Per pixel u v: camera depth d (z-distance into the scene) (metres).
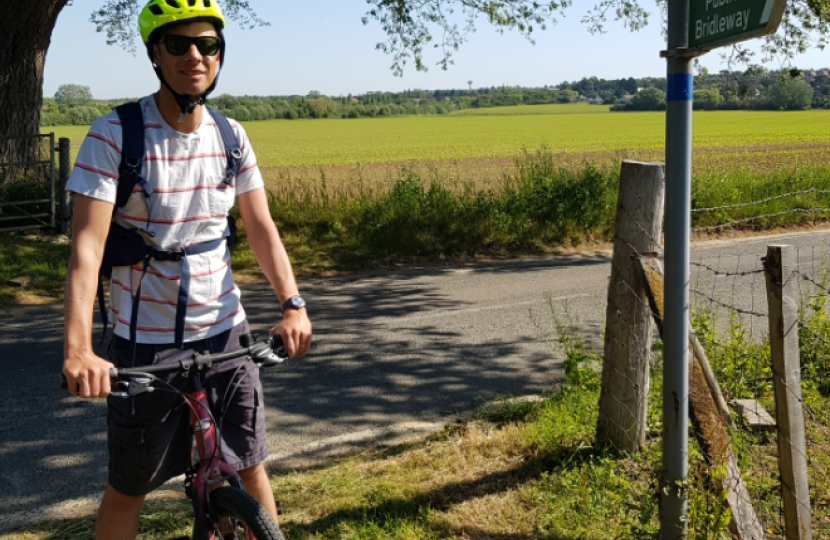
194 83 2.43
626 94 177.25
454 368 6.20
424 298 8.71
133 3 13.34
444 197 12.42
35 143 12.63
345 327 7.48
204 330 2.58
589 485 3.85
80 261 2.36
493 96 174.75
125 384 2.27
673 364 3.12
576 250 11.88
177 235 2.53
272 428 4.98
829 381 5.20
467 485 3.97
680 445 3.18
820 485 3.86
